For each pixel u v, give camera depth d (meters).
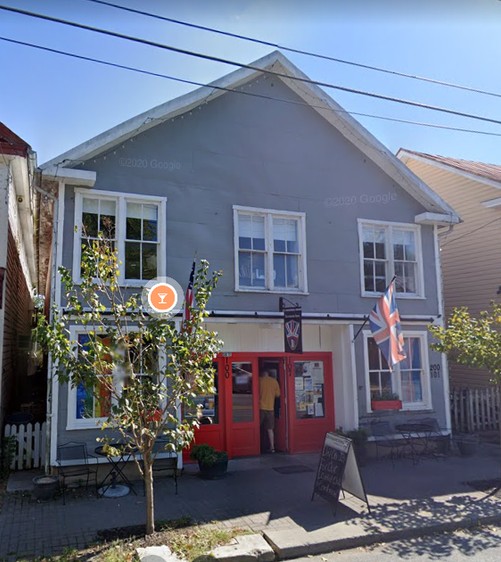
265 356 11.10
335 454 7.41
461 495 7.98
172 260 9.81
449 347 9.27
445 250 16.38
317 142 11.59
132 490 8.16
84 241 9.27
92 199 9.49
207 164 10.40
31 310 17.09
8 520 6.73
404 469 9.77
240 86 10.92
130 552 5.64
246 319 10.18
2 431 9.20
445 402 11.84
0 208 8.57
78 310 6.13
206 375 6.19
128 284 9.35
